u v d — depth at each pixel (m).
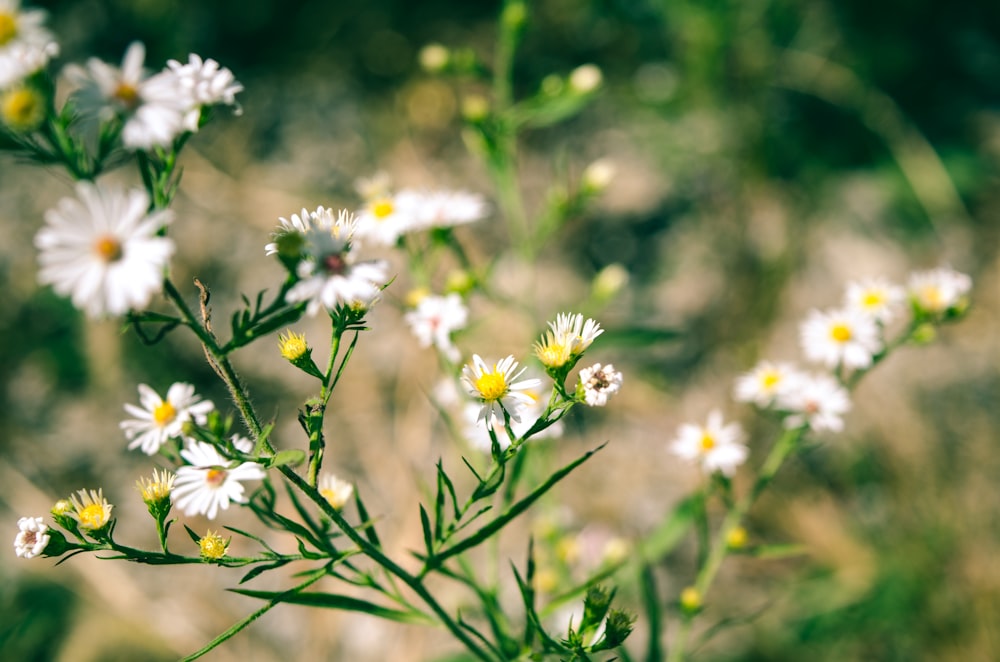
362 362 0.44
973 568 0.36
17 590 0.37
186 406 0.19
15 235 0.48
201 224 0.48
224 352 0.18
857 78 0.56
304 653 0.36
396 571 0.21
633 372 0.45
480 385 0.21
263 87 0.54
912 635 0.35
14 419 0.42
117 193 0.16
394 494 0.40
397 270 0.45
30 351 0.44
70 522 0.20
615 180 0.52
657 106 0.55
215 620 0.37
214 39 0.55
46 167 0.17
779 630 0.36
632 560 0.31
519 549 0.38
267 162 0.51
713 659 0.36
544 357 0.20
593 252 0.49
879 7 0.57
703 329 0.47
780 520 0.39
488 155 0.34
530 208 0.51
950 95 0.58
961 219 0.52
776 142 0.54
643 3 0.57
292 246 0.17
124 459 0.42
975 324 0.47
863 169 0.54
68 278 0.15
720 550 0.27
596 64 0.57
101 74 0.16
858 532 0.39
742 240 0.50
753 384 0.28
